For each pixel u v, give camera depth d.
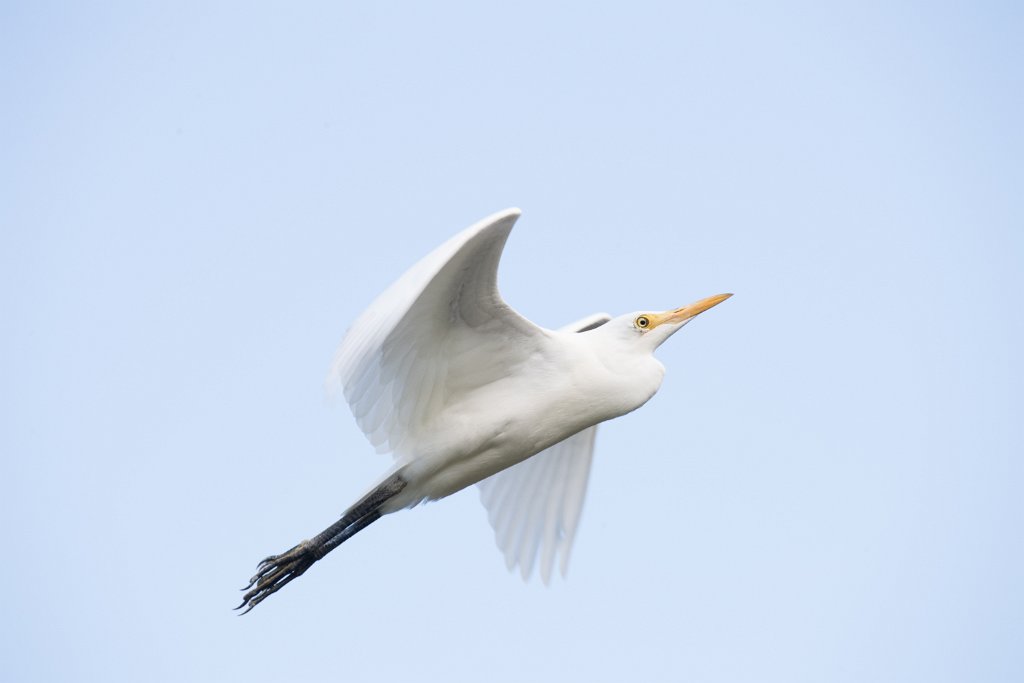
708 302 14.53
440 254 11.52
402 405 13.37
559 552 15.65
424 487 13.70
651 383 14.15
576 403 13.73
